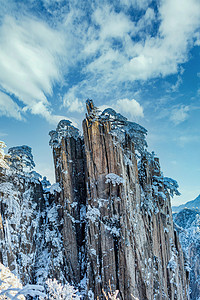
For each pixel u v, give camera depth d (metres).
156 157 63.31
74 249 44.00
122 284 38.88
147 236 47.91
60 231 46.38
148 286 41.47
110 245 40.81
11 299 6.94
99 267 40.22
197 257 114.62
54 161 52.12
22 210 45.88
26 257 42.84
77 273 42.59
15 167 48.28
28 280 41.47
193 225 140.12
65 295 13.98
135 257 41.44
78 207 47.34
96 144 45.41
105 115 48.19
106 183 43.97
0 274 9.63
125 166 47.12
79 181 49.62
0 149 43.81
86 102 47.91
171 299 50.31
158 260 49.41
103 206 43.03
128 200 44.12
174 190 62.41
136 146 54.78
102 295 38.56
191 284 106.19
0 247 39.72
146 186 53.91
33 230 45.97
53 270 42.44
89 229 42.53
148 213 51.00
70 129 51.41
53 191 48.75
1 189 43.62
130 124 53.41
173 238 59.16
